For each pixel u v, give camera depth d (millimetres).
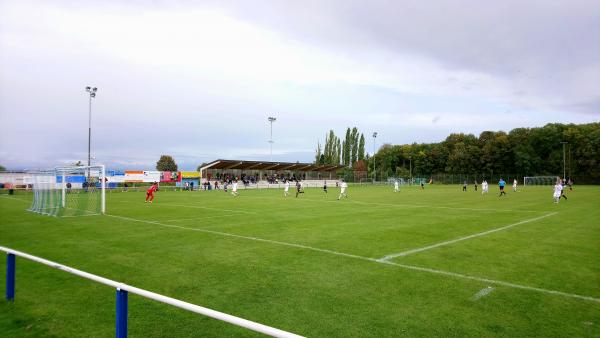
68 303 5863
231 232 12852
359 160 107250
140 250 9852
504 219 16594
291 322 5051
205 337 4641
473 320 5156
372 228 13781
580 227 14055
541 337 4648
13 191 37781
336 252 9531
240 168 61188
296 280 7051
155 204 25266
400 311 5469
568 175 80688
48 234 12547
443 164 101938
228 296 6137
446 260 8656
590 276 7344
